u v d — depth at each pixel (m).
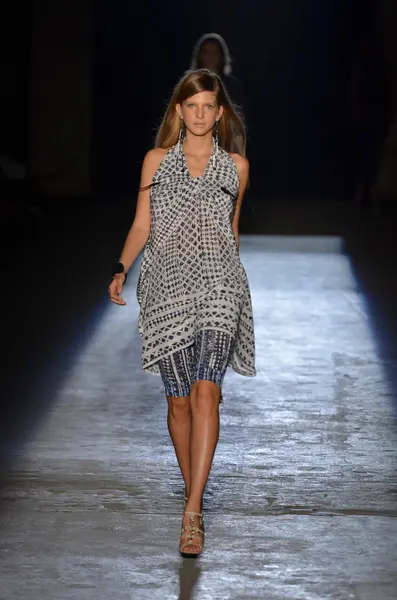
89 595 10.34
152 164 12.27
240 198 12.55
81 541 11.60
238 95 26.81
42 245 34.84
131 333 22.23
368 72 46.59
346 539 11.75
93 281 28.16
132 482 13.45
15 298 25.72
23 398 17.33
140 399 17.38
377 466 14.19
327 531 11.96
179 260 11.95
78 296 26.05
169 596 10.34
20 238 36.47
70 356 20.20
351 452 14.75
